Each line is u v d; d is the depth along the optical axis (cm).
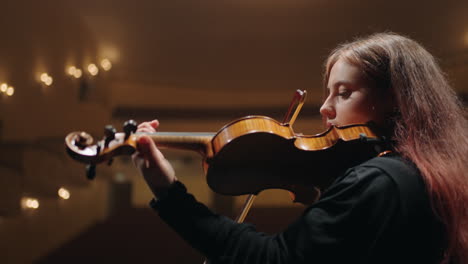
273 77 899
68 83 696
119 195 909
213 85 934
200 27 756
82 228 788
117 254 616
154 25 751
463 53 707
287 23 733
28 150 564
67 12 672
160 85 935
